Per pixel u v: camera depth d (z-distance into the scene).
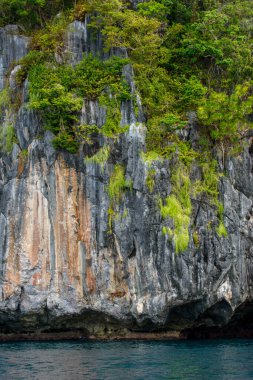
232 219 36.53
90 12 39.34
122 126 36.69
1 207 36.78
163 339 37.16
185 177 36.16
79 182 36.38
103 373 24.50
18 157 36.97
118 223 35.56
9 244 36.00
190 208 35.69
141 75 38.53
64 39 38.91
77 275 35.62
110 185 35.84
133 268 35.41
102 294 35.47
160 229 35.00
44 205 36.19
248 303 37.38
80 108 36.75
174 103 38.59
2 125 38.28
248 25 42.03
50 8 42.56
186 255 34.62
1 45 40.22
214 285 35.12
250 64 40.50
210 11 40.69
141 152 35.97
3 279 35.72
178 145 37.03
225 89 40.41
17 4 41.66
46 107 36.50
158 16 40.88
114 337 37.34
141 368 25.66
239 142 38.56
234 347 32.72
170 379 23.09
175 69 40.44
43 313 35.78
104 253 35.72
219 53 39.41
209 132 38.16
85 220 36.03
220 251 35.62
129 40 38.84
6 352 30.94
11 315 35.84
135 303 35.06
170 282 34.53
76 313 35.41
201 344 34.22
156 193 35.38
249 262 36.97
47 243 35.91
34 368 25.84
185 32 41.22
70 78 37.34
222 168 37.66
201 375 23.98
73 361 27.69
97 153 36.41
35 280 35.62
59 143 36.22
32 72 37.50
